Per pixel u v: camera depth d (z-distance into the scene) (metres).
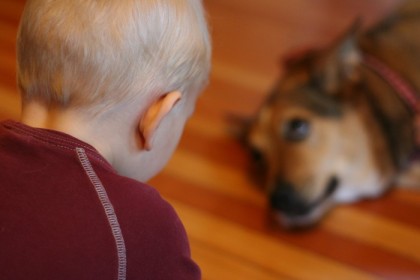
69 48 0.68
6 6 2.38
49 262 0.63
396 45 1.73
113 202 0.67
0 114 1.85
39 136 0.68
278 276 1.41
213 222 1.55
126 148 0.74
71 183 0.66
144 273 0.67
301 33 2.16
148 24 0.69
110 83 0.69
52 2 0.70
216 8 2.27
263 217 1.56
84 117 0.70
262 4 2.31
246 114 1.87
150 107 0.72
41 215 0.65
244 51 2.10
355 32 1.58
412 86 1.66
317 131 1.56
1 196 0.65
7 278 0.62
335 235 1.52
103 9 0.68
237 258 1.45
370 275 1.41
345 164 1.59
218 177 1.67
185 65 0.73
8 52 2.13
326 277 1.41
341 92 1.60
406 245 1.48
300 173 1.54
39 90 0.71
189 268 0.71
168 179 1.66
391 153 1.61
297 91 1.62
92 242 0.64
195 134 1.80
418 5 1.85
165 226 0.69
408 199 1.62
